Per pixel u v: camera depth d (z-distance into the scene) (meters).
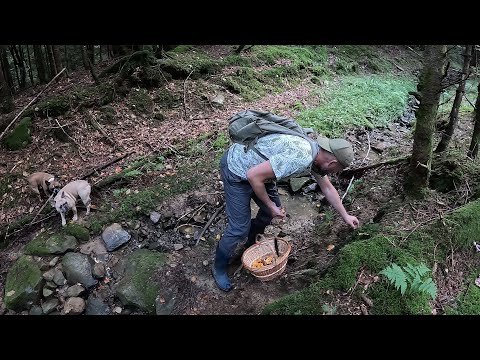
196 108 6.43
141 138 5.56
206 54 8.20
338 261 3.05
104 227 4.19
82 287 3.73
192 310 3.47
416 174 3.55
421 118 3.32
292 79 8.12
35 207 4.52
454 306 2.80
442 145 4.02
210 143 5.48
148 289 3.64
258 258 3.59
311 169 2.95
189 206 4.43
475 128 3.85
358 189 4.46
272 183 3.44
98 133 5.50
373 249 3.01
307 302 2.88
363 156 5.36
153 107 6.16
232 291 3.56
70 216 4.34
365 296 2.79
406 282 2.75
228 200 3.22
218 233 4.20
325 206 4.54
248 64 7.90
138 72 6.31
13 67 8.84
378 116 6.84
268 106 6.87
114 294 3.73
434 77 3.18
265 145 2.88
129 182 4.74
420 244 3.06
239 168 3.02
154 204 4.39
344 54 10.06
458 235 3.11
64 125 5.36
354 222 3.20
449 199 3.57
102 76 6.58
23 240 4.22
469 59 3.50
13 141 5.18
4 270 3.98
